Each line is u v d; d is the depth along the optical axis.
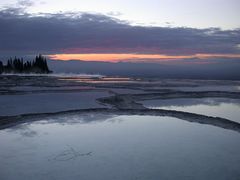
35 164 5.85
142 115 10.94
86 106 12.48
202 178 5.21
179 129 8.91
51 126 9.04
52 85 25.58
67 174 5.35
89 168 5.65
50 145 7.11
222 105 14.40
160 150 6.81
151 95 17.88
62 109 11.65
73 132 8.37
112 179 5.14
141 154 6.51
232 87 27.16
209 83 35.66
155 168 5.67
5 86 23.89
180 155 6.48
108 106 12.87
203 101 15.99
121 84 28.64
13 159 6.13
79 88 22.14
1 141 7.43
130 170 5.56
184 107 13.62
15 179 5.12
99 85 26.22
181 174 5.39
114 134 8.22
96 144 7.24
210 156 6.41
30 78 39.78
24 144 7.18
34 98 15.31
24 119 9.85
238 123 9.59
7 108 11.78
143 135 8.14
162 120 10.16
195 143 7.43
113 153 6.56
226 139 7.84
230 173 5.46
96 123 9.52
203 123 9.72
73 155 6.40
